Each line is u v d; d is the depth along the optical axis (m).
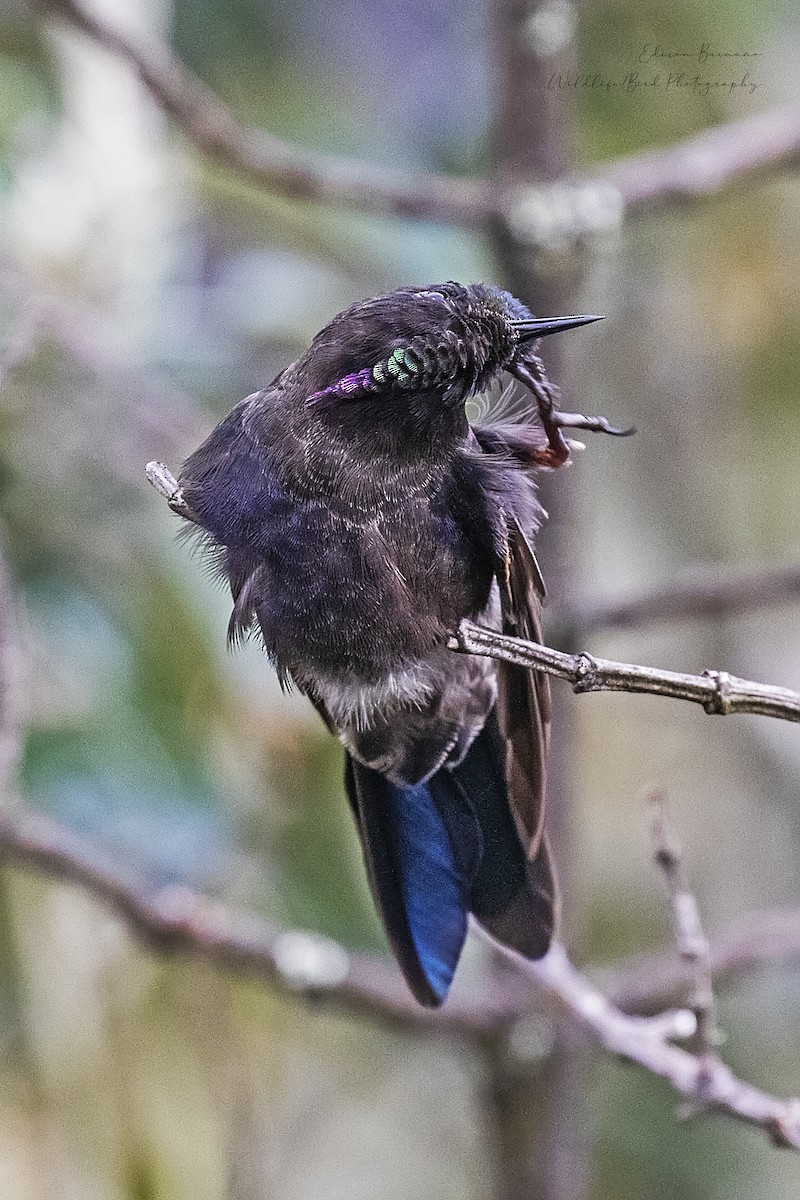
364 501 4.30
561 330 4.37
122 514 6.96
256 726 7.15
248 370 7.44
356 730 4.61
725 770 10.88
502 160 6.64
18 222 7.20
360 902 7.70
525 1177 6.85
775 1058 9.93
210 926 6.41
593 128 8.94
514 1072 6.73
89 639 7.14
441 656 4.48
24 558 7.04
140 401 6.80
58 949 7.42
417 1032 6.57
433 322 4.23
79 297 7.18
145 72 6.25
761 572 6.45
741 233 9.60
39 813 6.91
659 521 10.31
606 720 10.89
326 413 4.30
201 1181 7.43
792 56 9.23
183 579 6.92
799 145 6.76
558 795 6.93
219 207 8.17
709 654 10.80
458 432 4.39
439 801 4.75
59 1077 7.39
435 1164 9.85
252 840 7.48
